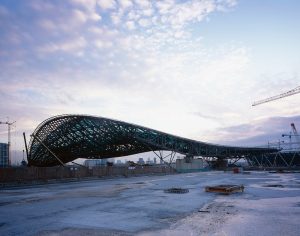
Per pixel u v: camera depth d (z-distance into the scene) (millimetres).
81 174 48875
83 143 98688
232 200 20250
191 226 11867
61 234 10766
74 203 19156
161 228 11570
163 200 20547
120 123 81188
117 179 52969
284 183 36750
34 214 15016
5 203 19547
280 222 12484
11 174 35875
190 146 103125
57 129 90000
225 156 120500
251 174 69750
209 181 44812
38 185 37250
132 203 18984
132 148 105562
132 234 10672
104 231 11133
